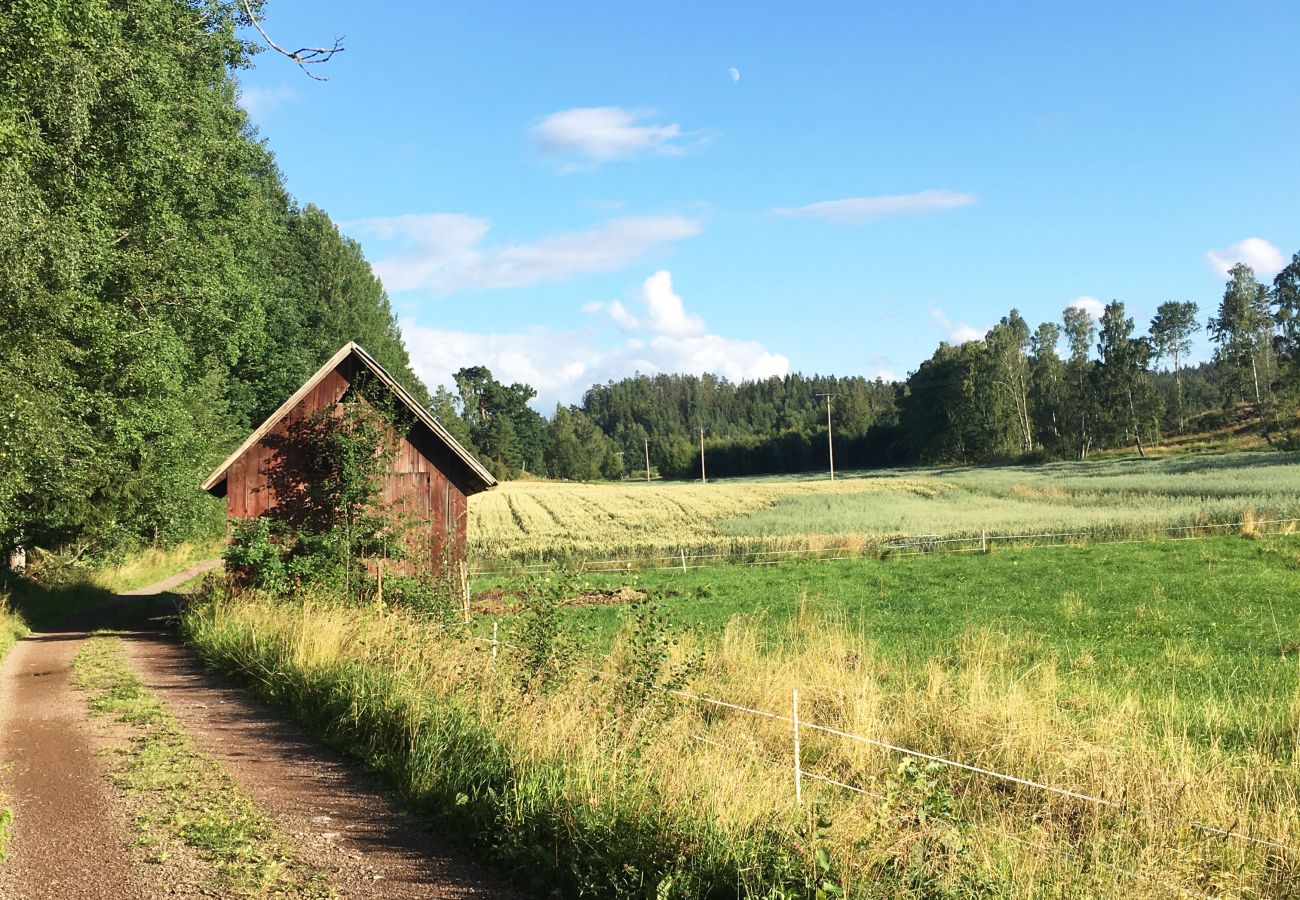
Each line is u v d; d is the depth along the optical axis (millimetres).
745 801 7027
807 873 5863
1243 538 36938
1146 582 27156
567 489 98375
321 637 13875
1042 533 41281
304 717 11750
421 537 24625
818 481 103625
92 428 27938
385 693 10938
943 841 6074
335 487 23984
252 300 37188
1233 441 111875
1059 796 8086
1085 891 5801
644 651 10938
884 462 148500
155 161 27109
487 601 27125
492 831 7312
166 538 48031
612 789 7312
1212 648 17453
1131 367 122625
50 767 9898
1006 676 14273
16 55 19297
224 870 6824
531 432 166500
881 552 38594
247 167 35281
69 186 22281
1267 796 8008
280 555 23359
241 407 60656
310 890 6469
